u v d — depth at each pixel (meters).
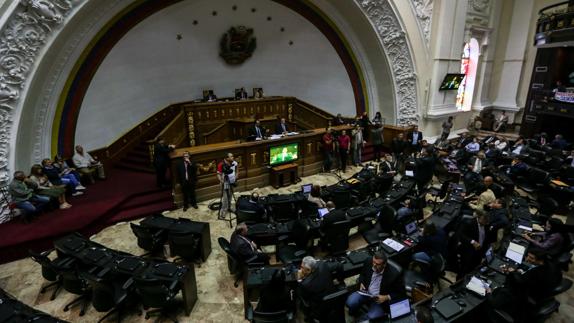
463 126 17.41
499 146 12.14
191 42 13.51
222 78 14.99
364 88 14.95
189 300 4.89
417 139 12.26
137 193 8.78
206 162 8.90
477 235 5.47
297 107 16.09
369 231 6.47
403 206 7.20
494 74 17.67
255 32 14.88
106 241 6.98
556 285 4.15
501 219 6.00
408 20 12.83
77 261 5.11
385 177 8.58
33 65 7.54
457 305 4.04
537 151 11.40
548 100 14.77
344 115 15.81
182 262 6.17
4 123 7.25
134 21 11.01
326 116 15.88
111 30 10.41
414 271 5.34
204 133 13.43
